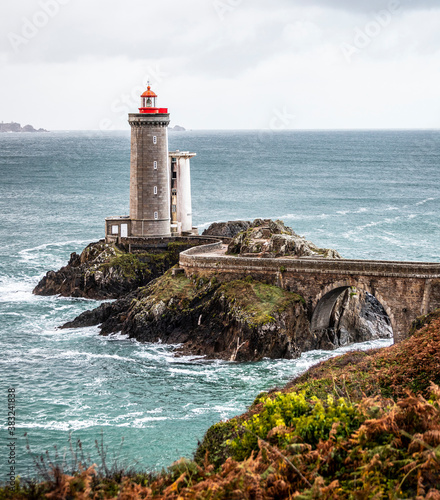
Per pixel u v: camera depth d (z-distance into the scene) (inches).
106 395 2329.0
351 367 1855.3
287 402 1104.8
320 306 2999.5
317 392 1542.8
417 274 2778.1
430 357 1638.8
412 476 805.9
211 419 2107.5
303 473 856.3
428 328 1998.0
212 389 2404.0
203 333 2970.0
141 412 2165.4
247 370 2630.4
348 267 2920.8
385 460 831.7
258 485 816.3
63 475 883.4
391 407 981.2
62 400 2274.9
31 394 2329.0
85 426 2041.1
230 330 2886.3
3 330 3191.4
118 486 895.7
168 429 2017.7
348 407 1007.6
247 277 3125.0
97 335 3154.5
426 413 909.8
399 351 1824.6
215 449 1305.4
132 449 1862.7
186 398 2308.1
